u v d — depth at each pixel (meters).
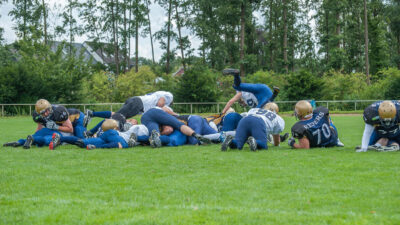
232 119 10.31
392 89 35.22
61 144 9.77
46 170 5.93
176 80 38.81
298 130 8.54
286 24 60.72
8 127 17.75
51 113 9.28
